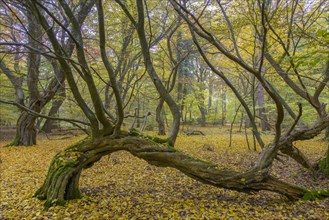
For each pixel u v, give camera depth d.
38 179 6.46
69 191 4.81
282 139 5.47
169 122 25.61
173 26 10.42
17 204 4.69
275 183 4.49
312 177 6.30
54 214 4.17
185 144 12.88
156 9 10.33
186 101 19.06
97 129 4.85
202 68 25.97
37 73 10.74
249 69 3.73
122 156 9.25
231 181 4.48
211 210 4.28
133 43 13.03
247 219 3.91
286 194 4.52
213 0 7.74
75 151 4.98
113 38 11.83
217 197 5.03
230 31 7.84
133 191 5.46
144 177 6.62
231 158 9.10
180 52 12.60
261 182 4.46
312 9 7.08
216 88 31.64
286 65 7.19
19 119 12.36
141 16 5.08
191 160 4.71
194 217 4.00
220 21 8.26
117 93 4.43
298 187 4.60
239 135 17.97
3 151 10.70
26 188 5.66
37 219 4.04
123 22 10.68
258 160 4.80
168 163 4.78
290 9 7.06
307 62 2.94
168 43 9.20
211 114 27.73
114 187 5.78
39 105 11.99
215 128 24.83
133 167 7.73
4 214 4.25
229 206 4.46
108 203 4.68
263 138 15.18
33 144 12.62
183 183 6.05
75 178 4.88
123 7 5.05
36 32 8.42
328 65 6.01
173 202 4.73
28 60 10.91
